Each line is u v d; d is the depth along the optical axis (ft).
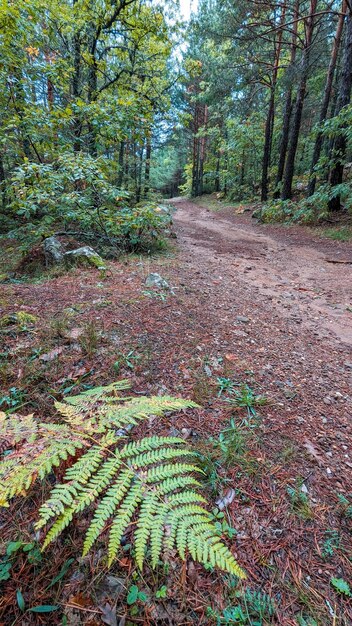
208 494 5.17
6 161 32.60
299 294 16.94
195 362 8.72
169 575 4.05
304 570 4.28
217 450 5.98
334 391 8.41
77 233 19.58
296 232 36.37
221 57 53.78
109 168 20.65
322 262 24.11
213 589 3.98
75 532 4.44
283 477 5.62
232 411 7.09
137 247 21.34
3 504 3.35
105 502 3.59
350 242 29.37
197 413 6.93
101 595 3.83
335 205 37.06
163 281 14.38
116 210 20.98
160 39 31.96
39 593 3.83
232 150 70.44
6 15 17.37
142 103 24.09
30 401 6.57
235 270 20.66
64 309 10.55
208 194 99.91
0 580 3.92
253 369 8.89
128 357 8.32
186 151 105.19
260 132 65.10
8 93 19.70
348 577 4.24
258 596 3.95
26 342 8.39
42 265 16.66
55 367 7.59
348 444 6.54
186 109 84.02
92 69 29.55
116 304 11.41
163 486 3.88
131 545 4.36
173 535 3.41
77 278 14.21
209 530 3.49
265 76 53.88
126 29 30.68
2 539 4.34
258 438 6.40
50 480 5.07
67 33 27.76
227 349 9.82
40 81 24.03
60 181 17.52
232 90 52.60
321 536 4.73
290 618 3.77
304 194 49.14
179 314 11.54
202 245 28.63
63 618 3.62
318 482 5.59
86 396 5.25
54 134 20.89
